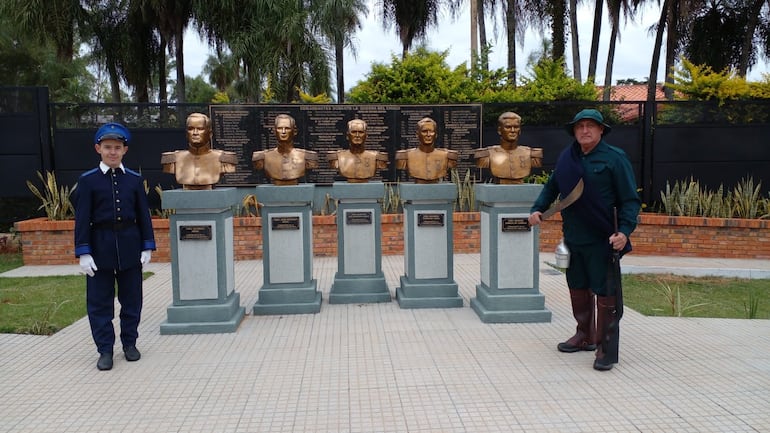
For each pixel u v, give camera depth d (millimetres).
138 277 4500
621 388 3832
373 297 6270
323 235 9141
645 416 3404
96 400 3709
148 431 3266
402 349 4664
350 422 3344
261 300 5852
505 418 3385
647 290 6898
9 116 9430
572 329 5230
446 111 9797
